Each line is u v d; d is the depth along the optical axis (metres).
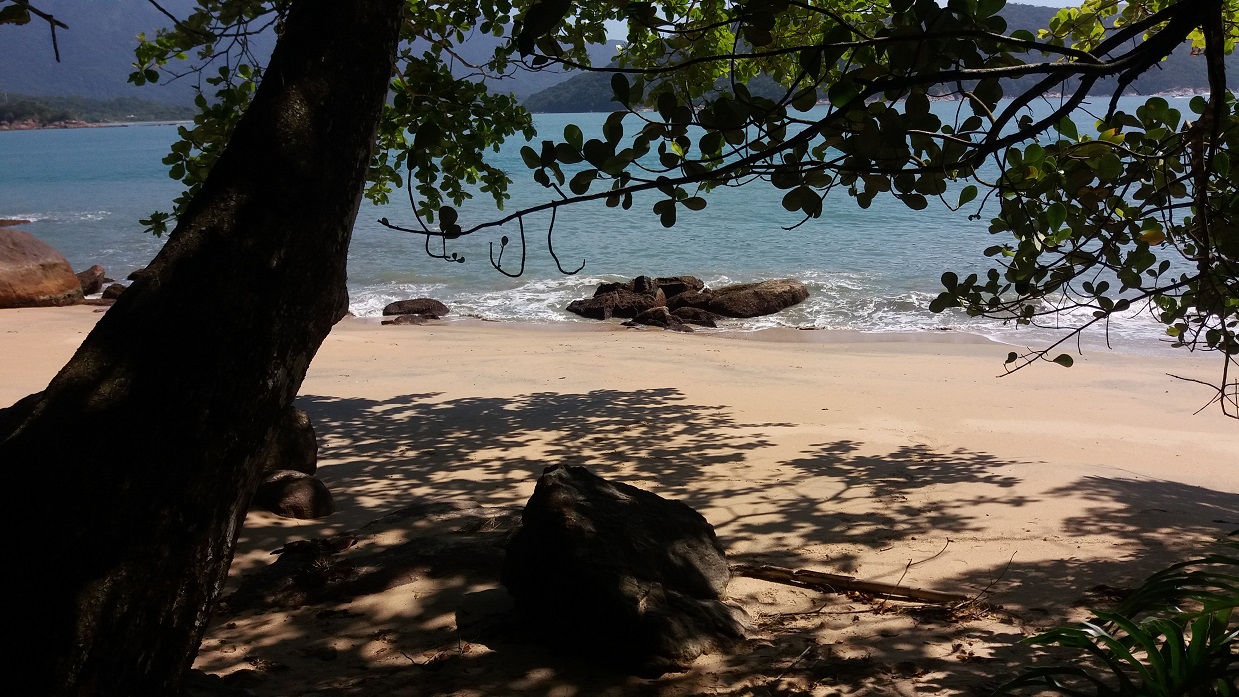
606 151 2.85
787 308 24.42
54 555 2.06
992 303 4.41
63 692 1.98
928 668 4.31
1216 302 3.99
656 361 16.45
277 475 7.46
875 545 6.49
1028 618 5.01
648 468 9.05
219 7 6.09
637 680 4.24
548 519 4.79
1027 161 3.27
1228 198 3.65
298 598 5.37
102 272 28.33
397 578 5.56
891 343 19.72
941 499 7.77
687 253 34.69
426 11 8.76
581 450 9.93
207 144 9.20
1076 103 2.89
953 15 2.81
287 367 2.53
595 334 21.08
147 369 2.31
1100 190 3.51
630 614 4.39
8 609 2.01
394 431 11.00
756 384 14.31
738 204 49.31
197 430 2.29
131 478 2.18
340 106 2.77
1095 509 7.40
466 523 6.62
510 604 5.20
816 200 2.93
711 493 8.07
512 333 21.17
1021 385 14.68
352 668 4.43
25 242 25.03
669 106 2.83
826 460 9.38
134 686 2.11
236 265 2.46
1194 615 2.76
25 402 7.00
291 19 2.91
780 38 5.96
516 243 37.81
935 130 2.91
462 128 8.03
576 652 4.49
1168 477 9.58
